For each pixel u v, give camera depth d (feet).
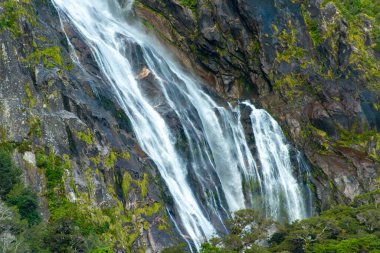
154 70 351.05
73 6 348.38
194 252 285.64
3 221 226.99
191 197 312.29
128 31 373.40
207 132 354.95
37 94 275.80
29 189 246.68
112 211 266.16
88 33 338.75
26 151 258.37
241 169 352.90
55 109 277.44
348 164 372.17
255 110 371.56
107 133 286.46
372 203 326.24
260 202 350.43
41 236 232.94
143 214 278.26
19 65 277.03
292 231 285.64
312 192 362.12
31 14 298.15
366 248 279.28
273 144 367.25
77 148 269.64
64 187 257.96
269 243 289.94
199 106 360.28
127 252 262.26
